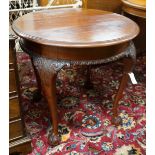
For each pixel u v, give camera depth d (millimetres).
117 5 1855
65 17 1246
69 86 1723
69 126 1304
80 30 1036
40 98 1521
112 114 1361
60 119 1357
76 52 937
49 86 997
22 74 1848
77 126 1306
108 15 1309
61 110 1438
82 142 1193
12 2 2178
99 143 1191
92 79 1833
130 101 1566
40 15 1270
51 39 915
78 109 1458
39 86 1462
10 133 1000
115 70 1983
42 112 1422
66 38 931
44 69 975
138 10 1505
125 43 1034
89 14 1323
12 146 1016
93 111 1442
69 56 946
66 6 2074
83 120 1357
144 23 2057
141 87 1748
